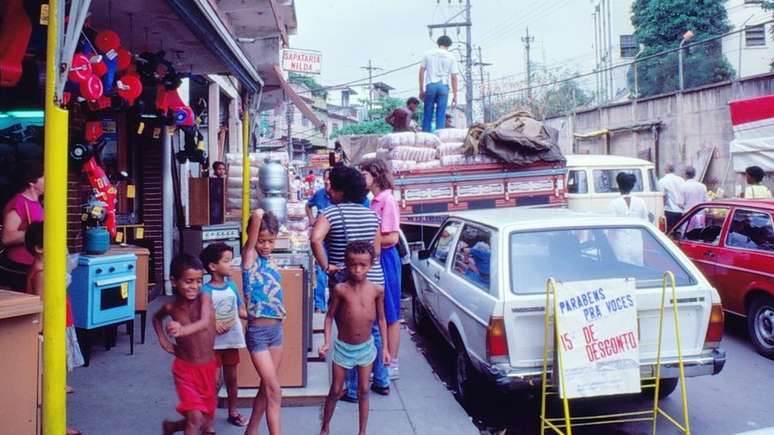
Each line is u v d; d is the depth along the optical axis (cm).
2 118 587
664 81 2080
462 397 561
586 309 433
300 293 530
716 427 517
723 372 664
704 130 1862
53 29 338
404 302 1040
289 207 977
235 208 1023
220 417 489
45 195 342
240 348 486
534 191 1039
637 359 436
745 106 1509
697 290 473
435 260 701
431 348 766
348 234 475
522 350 461
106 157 863
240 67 736
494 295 475
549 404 573
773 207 733
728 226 790
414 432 468
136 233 875
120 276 621
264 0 770
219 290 441
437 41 1215
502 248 500
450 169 1001
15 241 468
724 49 2019
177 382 384
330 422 484
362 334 427
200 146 977
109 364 607
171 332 372
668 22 2723
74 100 600
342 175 480
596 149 2428
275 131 5291
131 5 535
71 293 590
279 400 414
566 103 2947
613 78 2414
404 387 573
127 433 446
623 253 518
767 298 714
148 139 939
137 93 605
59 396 348
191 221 927
